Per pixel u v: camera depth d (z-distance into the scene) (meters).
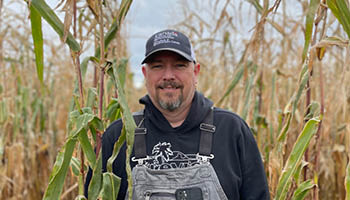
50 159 4.57
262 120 3.11
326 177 3.87
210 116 1.90
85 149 1.49
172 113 1.88
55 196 1.37
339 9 1.48
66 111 5.33
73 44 1.50
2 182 3.72
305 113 1.87
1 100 4.14
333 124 3.76
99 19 1.51
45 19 1.39
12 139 4.40
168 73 1.81
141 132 1.88
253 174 1.92
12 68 4.52
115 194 1.56
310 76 1.86
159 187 1.77
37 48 1.45
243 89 3.09
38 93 4.88
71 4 1.41
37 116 4.81
